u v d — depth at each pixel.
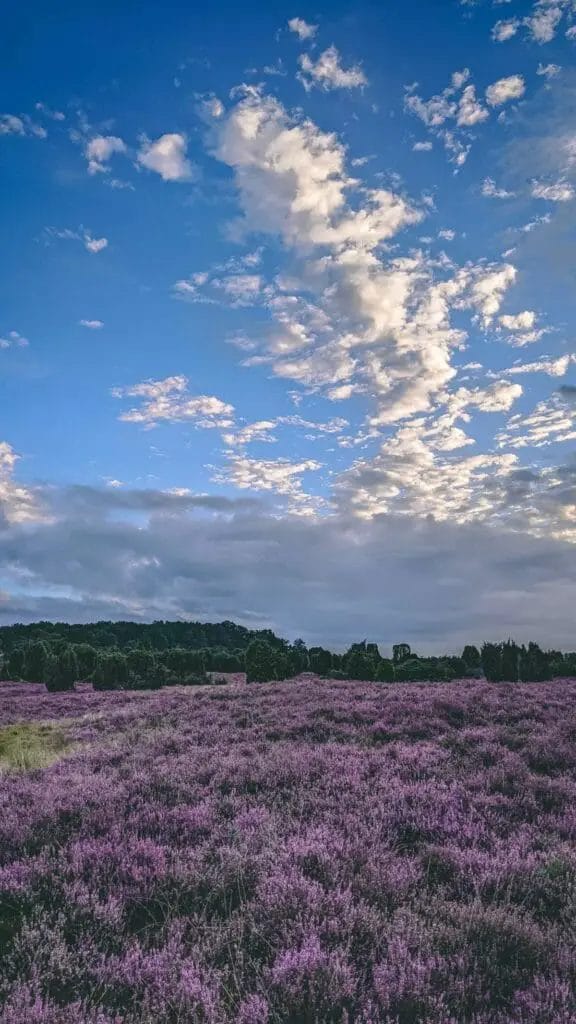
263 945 4.18
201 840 6.00
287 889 4.61
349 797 7.16
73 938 4.37
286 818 6.57
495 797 7.20
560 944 4.10
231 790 7.76
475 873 5.15
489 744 9.95
